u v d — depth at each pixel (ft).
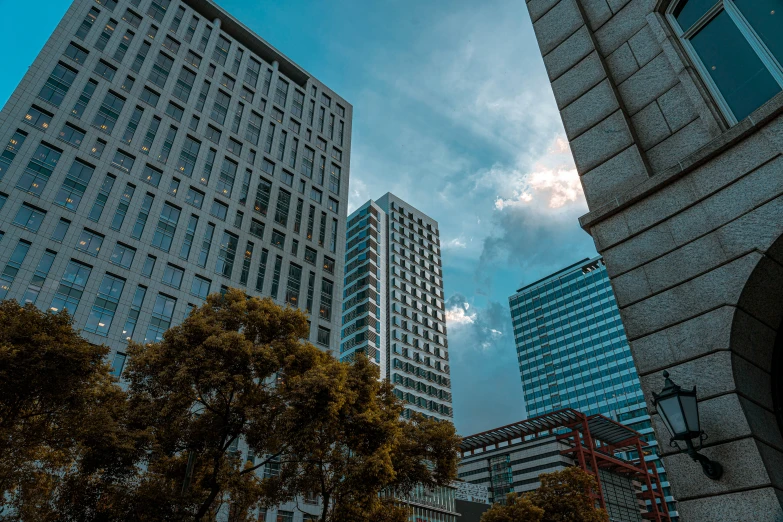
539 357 442.09
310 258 181.98
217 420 54.95
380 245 297.94
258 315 58.65
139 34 168.55
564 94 31.32
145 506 48.34
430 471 72.08
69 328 52.60
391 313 278.05
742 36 24.16
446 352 295.07
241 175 173.47
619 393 379.35
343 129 227.81
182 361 53.11
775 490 16.76
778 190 19.88
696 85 24.80
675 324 21.56
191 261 146.72
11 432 46.39
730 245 20.81
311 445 52.95
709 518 17.98
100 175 138.51
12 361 44.04
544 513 102.01
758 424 18.51
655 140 26.09
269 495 63.62
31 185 124.98
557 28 33.86
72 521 49.44
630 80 28.53
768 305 20.42
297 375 56.24
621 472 271.49
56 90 140.56
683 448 19.33
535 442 279.49
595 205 26.91
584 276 449.06
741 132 21.43
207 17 200.34
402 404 70.03
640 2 29.55
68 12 153.79
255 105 193.06
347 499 58.59
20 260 116.16
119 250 133.49
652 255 23.44
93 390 55.01
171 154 157.38
